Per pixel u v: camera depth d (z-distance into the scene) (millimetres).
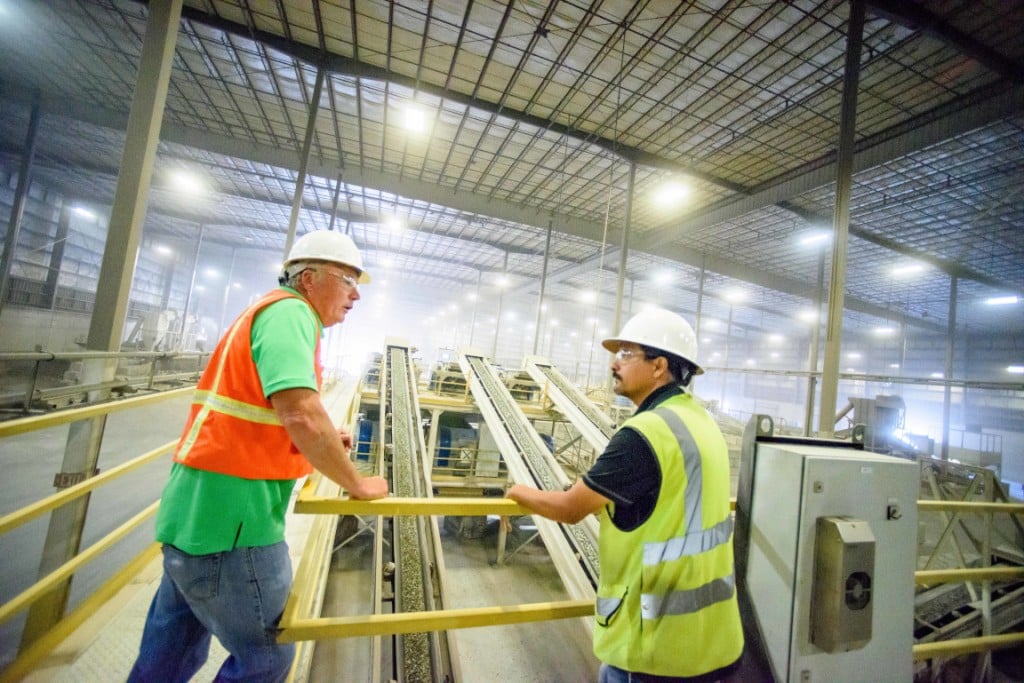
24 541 5008
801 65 8195
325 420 1203
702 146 11508
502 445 7008
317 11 8352
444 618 1460
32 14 9297
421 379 13898
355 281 1597
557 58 8977
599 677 1365
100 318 3598
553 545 4496
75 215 21031
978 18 6828
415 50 9258
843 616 1378
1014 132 9008
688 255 19797
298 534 4250
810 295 22188
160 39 4023
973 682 3641
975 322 24609
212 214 23109
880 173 11148
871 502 1535
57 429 8797
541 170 14078
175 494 1208
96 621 2582
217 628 1248
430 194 16078
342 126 12820
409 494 5512
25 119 14469
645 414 1277
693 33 7875
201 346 17375
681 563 1180
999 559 4738
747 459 1669
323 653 4281
